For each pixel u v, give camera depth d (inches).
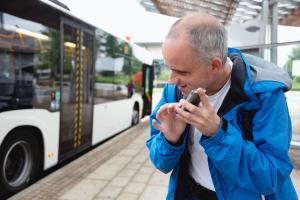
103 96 278.2
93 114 255.8
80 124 231.1
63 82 204.5
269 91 47.5
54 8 194.4
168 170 57.0
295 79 207.3
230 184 50.8
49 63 188.7
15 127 163.6
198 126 44.3
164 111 50.6
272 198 51.4
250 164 45.4
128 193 164.2
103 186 174.4
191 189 58.1
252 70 51.2
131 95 374.3
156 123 53.2
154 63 498.6
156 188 171.5
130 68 366.0
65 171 201.2
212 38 43.8
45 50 184.9
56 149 197.6
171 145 52.9
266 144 47.3
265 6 242.5
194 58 43.6
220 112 50.0
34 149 180.7
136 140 308.3
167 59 45.5
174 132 52.0
